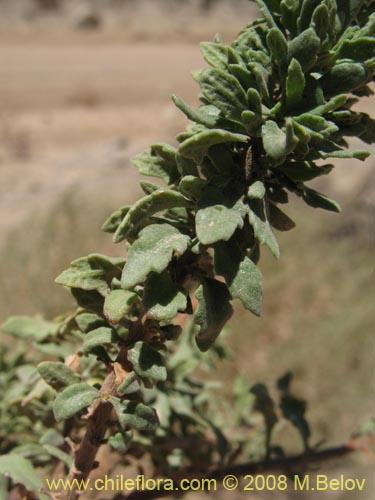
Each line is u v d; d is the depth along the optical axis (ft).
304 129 0.44
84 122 5.05
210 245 0.47
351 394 2.19
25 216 3.07
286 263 2.78
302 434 0.76
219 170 0.47
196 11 9.48
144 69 6.67
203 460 0.82
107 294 0.52
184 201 0.47
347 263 2.82
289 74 0.45
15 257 2.46
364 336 2.37
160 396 0.80
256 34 0.50
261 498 1.57
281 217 0.51
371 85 1.20
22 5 8.32
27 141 4.51
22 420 0.81
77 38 7.92
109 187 3.38
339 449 0.76
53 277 2.43
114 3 8.96
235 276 0.45
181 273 0.49
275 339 2.43
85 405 0.49
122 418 0.49
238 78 0.48
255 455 0.91
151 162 0.54
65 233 2.68
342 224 3.00
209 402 1.02
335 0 0.48
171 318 0.45
